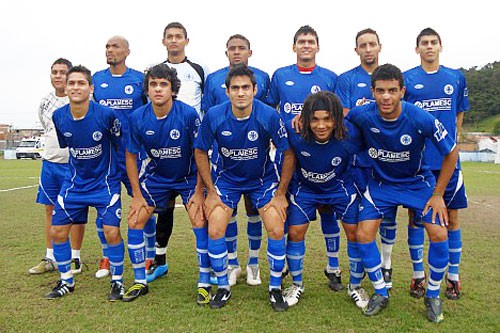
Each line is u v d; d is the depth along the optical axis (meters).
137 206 4.46
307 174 4.22
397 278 5.02
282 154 4.31
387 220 4.43
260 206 4.28
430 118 3.79
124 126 5.41
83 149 4.43
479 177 20.02
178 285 4.80
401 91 3.75
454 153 3.86
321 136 3.88
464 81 4.84
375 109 3.97
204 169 4.25
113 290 4.37
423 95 4.68
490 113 70.75
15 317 3.83
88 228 7.93
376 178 4.22
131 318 3.83
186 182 4.62
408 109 3.84
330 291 4.62
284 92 5.09
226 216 4.25
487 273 5.12
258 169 4.30
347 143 4.07
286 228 4.56
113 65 5.38
